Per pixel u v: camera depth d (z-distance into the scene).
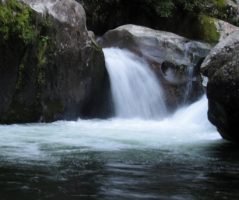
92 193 5.28
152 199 5.14
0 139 8.36
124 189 5.47
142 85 12.90
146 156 7.29
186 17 16.42
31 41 10.41
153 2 16.42
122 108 12.52
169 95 13.18
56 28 10.98
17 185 5.49
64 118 11.37
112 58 12.86
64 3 11.33
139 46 13.41
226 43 8.35
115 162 6.79
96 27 16.34
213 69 8.30
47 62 10.81
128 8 16.80
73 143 8.19
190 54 13.82
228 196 5.32
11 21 10.10
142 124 11.53
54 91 11.05
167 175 6.16
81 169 6.30
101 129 10.12
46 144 8.01
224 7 17.20
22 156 6.96
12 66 10.27
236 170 6.55
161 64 13.34
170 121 12.34
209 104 8.76
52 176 5.91
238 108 8.03
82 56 11.54
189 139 9.13
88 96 11.95
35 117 10.79
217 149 8.12
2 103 10.25
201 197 5.27
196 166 6.74
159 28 16.80
